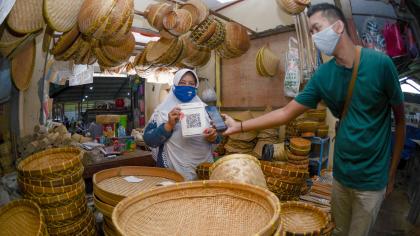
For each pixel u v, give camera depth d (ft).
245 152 11.48
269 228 1.87
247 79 13.62
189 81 6.22
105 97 20.59
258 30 13.15
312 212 5.23
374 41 8.26
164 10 7.13
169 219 2.49
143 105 17.47
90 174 7.32
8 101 6.24
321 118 10.60
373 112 4.12
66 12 4.45
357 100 4.12
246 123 5.19
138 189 4.03
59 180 3.68
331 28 3.99
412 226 9.12
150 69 10.72
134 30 10.32
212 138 5.91
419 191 9.50
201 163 5.83
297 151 9.07
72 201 3.84
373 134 4.15
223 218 2.48
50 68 8.32
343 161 4.48
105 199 3.38
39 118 7.77
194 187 2.77
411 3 6.97
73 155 4.51
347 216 4.89
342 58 4.12
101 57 7.00
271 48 12.62
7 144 6.16
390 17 8.06
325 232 4.60
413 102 12.10
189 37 9.09
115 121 11.62
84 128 15.28
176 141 6.05
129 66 12.01
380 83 3.91
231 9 14.07
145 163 8.79
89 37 5.43
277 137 11.79
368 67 3.94
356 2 8.12
